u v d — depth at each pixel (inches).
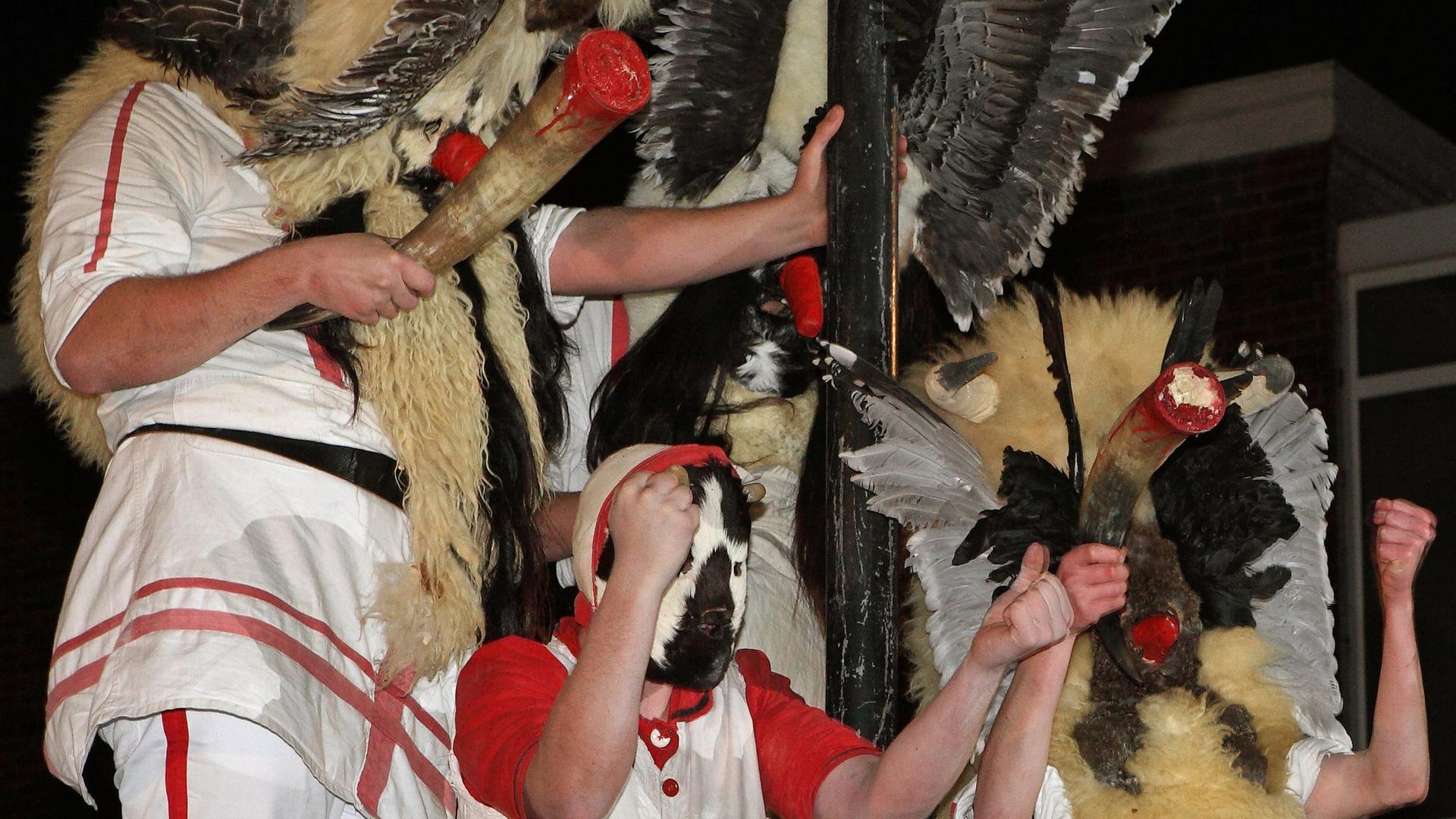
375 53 169.3
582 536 160.6
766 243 187.3
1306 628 176.2
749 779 166.1
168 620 157.3
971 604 172.9
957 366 173.8
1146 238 547.2
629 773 158.1
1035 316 187.8
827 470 179.5
